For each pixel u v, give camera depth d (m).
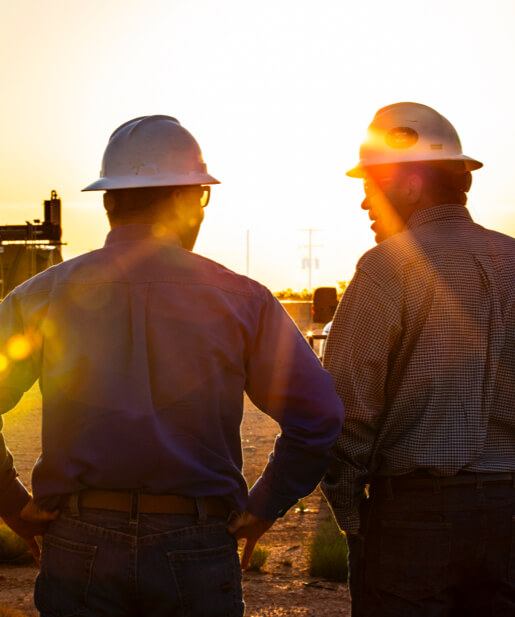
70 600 2.01
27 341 2.15
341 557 4.93
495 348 2.51
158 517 2.00
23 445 9.75
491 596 2.52
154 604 2.00
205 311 2.11
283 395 2.15
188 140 2.30
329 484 2.59
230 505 2.10
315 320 26.14
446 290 2.52
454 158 2.70
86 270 2.15
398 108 2.78
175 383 2.05
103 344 2.07
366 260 2.61
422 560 2.46
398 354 2.55
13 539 5.26
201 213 2.34
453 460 2.44
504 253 2.65
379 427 2.56
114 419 2.01
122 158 2.25
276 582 4.80
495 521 2.46
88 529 2.00
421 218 2.70
